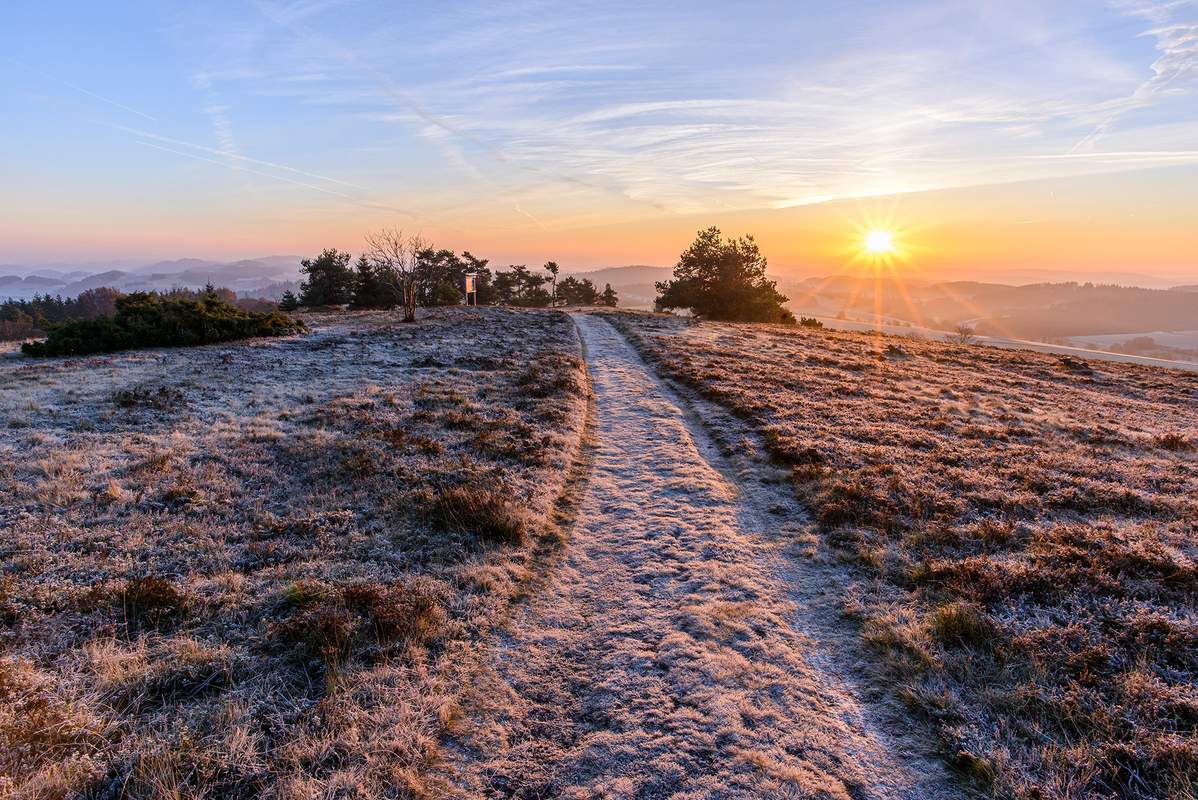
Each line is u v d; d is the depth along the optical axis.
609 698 5.72
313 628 6.44
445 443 13.63
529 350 28.50
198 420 14.58
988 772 4.69
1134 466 13.20
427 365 23.45
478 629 6.84
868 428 15.62
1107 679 5.78
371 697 5.61
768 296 58.12
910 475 11.86
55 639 6.34
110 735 5.04
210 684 5.80
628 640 6.66
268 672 5.96
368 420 15.05
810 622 7.05
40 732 4.86
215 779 4.62
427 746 5.05
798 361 27.89
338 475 11.43
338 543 8.81
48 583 7.38
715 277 58.34
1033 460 13.25
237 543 8.81
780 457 13.00
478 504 9.76
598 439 14.94
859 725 5.35
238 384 18.59
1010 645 6.28
